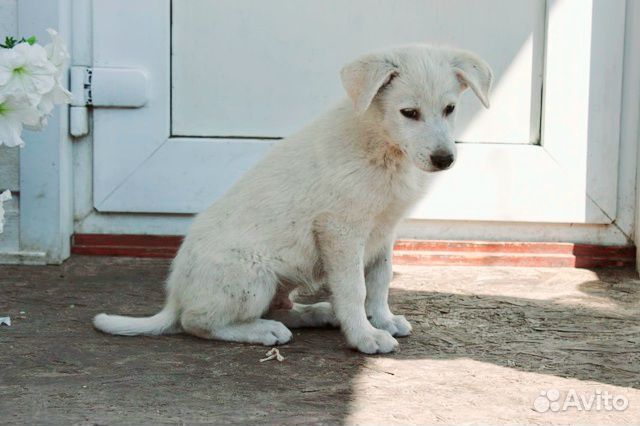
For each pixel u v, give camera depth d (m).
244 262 2.33
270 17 2.77
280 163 2.36
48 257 2.73
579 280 2.69
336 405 2.15
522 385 2.21
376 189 2.30
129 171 2.78
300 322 2.43
